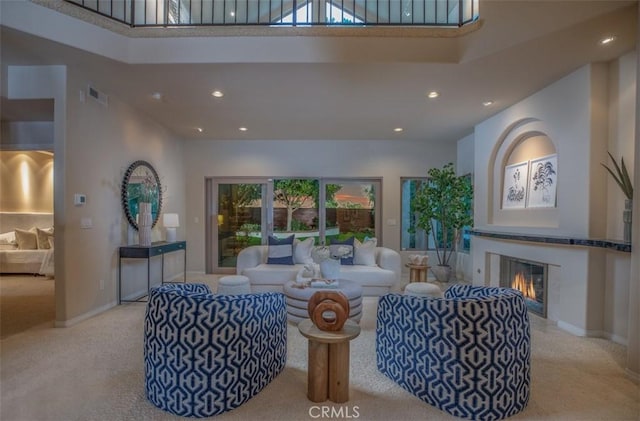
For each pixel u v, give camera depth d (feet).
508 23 9.19
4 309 12.96
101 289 12.75
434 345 6.81
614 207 10.14
